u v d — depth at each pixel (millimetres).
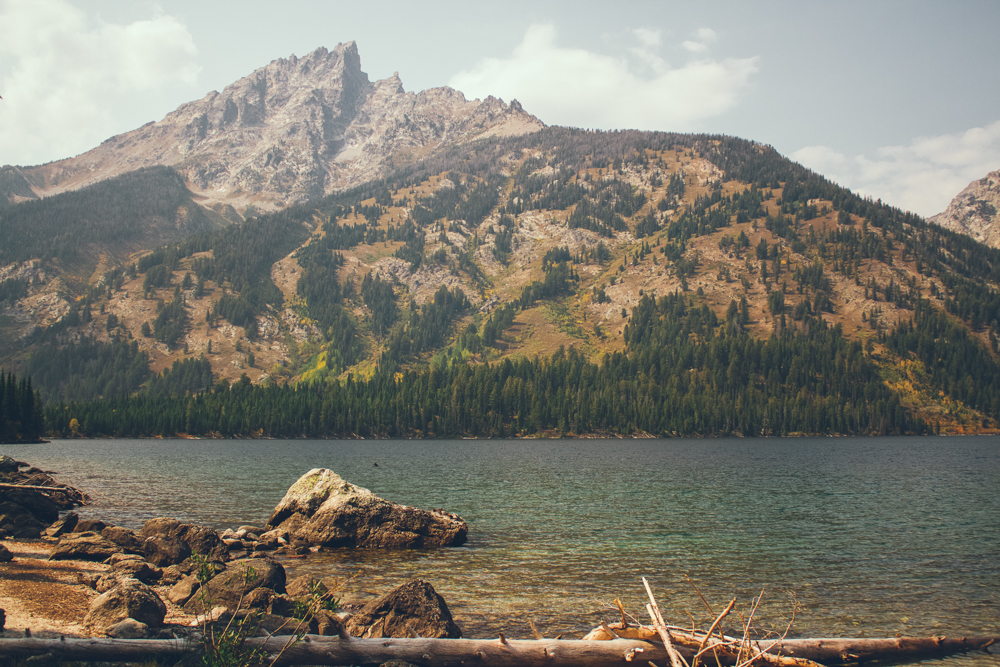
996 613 23375
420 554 33469
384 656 15617
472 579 28141
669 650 14891
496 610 23469
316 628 18656
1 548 27375
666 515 46844
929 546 35562
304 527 36469
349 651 15570
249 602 20125
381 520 36094
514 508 50812
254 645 15367
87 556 28500
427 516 36562
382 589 26375
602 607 23922
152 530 31625
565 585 27109
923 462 106625
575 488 66188
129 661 14773
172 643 15172
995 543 36469
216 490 61438
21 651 14273
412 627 18578
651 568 30188
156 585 24969
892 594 25812
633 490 64062
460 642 15930
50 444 157125
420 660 15750
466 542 36594
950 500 56344
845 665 18156
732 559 32125
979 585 27203
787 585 27141
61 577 24609
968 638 19531
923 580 28031
